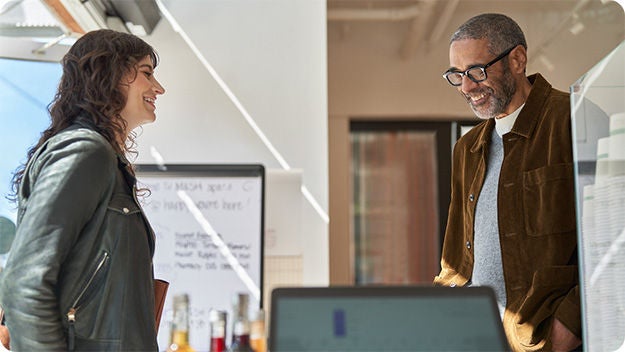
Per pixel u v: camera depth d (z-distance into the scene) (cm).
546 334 167
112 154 143
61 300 133
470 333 86
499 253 188
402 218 507
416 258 505
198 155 309
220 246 268
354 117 495
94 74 151
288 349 84
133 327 140
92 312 137
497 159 199
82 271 136
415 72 495
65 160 134
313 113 313
